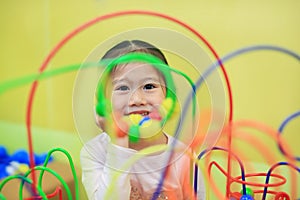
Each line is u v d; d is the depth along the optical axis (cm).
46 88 129
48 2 122
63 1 119
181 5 102
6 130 141
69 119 127
